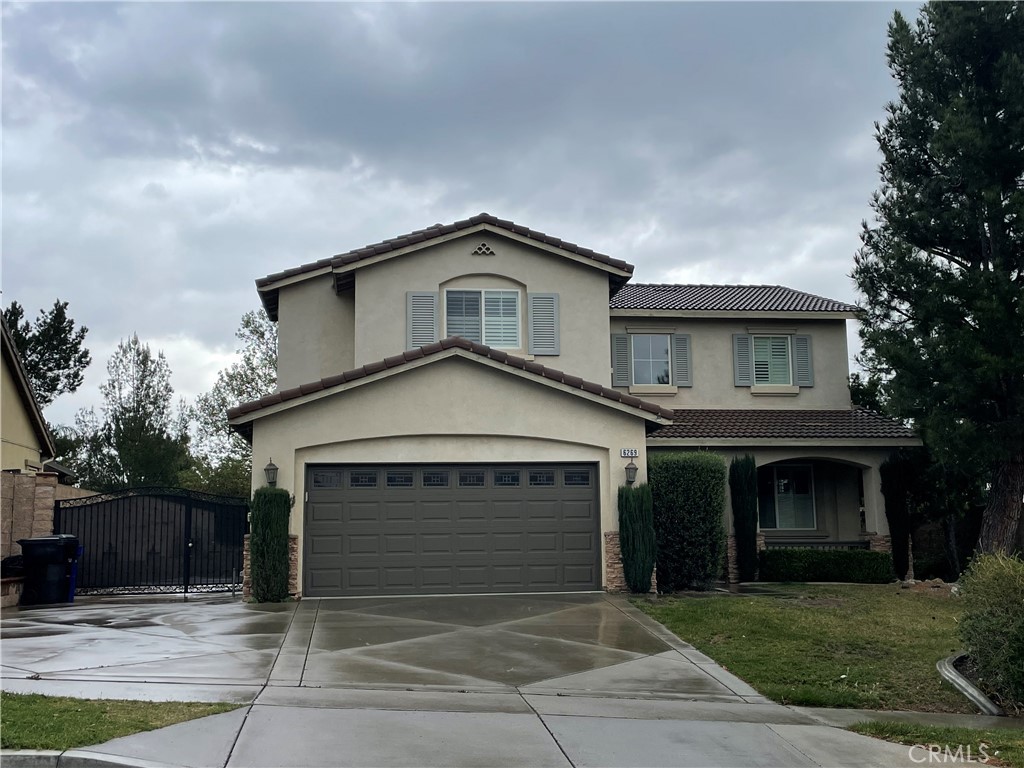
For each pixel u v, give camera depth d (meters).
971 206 21.33
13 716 8.22
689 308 25.31
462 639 13.17
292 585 17.08
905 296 22.12
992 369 19.48
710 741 8.60
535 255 21.98
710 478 18.47
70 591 17.66
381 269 21.52
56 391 33.81
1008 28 20.91
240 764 7.36
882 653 12.88
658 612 15.34
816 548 22.86
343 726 8.54
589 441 18.16
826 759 8.16
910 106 22.33
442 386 17.97
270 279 22.56
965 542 24.69
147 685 9.99
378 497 17.66
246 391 39.88
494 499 17.92
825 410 25.56
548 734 8.59
